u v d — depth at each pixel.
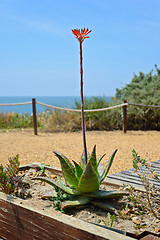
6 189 3.10
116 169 5.02
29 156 6.28
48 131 11.09
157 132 10.58
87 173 2.71
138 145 7.57
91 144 7.91
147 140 8.54
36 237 2.41
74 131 10.99
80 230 2.08
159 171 4.28
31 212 2.43
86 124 11.23
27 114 13.23
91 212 2.78
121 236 1.97
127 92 13.11
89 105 11.59
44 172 4.05
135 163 2.80
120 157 6.02
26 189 3.42
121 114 10.70
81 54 2.87
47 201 3.04
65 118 11.52
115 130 11.21
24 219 2.51
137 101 11.72
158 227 2.44
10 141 8.57
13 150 7.05
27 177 3.83
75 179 2.91
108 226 2.45
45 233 2.33
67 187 3.06
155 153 6.41
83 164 3.27
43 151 6.88
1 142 8.37
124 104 9.93
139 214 2.74
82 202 2.84
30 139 9.00
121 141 8.38
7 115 12.99
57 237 2.24
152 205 2.83
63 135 10.01
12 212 2.62
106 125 11.33
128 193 2.85
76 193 2.93
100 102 11.75
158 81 12.61
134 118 11.51
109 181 3.56
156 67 13.27
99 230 2.06
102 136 9.57
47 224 2.31
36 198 3.12
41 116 12.77
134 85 13.07
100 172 3.29
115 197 3.12
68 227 2.15
